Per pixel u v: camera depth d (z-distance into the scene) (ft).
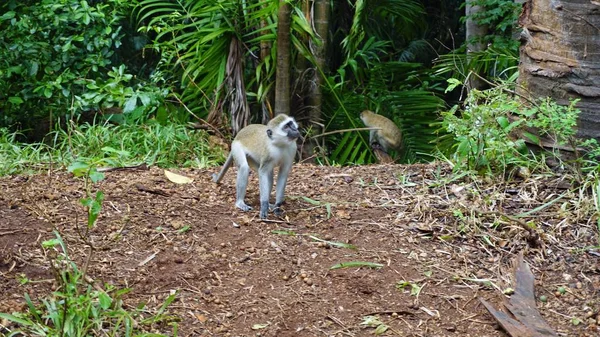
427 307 12.80
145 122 21.56
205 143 20.83
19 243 13.35
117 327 11.66
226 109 22.30
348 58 23.97
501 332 12.42
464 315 12.71
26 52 22.06
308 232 14.21
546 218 14.73
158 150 19.54
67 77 22.13
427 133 24.25
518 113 15.48
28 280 12.55
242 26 21.86
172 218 14.37
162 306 12.30
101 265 13.08
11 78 22.86
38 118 23.77
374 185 15.87
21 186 15.35
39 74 22.84
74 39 22.18
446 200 15.21
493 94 16.02
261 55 22.22
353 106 23.89
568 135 15.38
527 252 14.01
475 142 15.84
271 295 12.81
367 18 26.76
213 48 21.54
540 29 16.12
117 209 14.52
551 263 13.84
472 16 22.85
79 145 19.47
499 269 13.64
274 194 15.56
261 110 22.91
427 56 30.73
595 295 13.20
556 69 15.88
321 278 13.17
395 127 23.12
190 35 21.85
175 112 22.40
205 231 14.08
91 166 12.65
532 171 15.83
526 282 13.32
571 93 15.81
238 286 12.94
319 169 16.87
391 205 15.10
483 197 15.20
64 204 14.61
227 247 13.71
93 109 23.07
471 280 13.34
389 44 29.96
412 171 16.44
